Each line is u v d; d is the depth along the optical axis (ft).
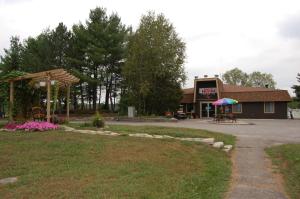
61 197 19.52
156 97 133.69
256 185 26.35
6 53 138.21
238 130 71.00
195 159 33.94
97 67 142.10
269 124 93.56
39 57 130.82
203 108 152.35
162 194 20.94
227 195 23.38
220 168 31.58
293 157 35.96
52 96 69.10
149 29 128.98
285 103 140.15
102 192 20.44
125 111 136.36
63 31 138.82
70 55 138.82
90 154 31.63
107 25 141.90
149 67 127.95
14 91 62.95
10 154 31.27
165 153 34.19
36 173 25.12
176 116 135.33
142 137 44.24
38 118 61.72
